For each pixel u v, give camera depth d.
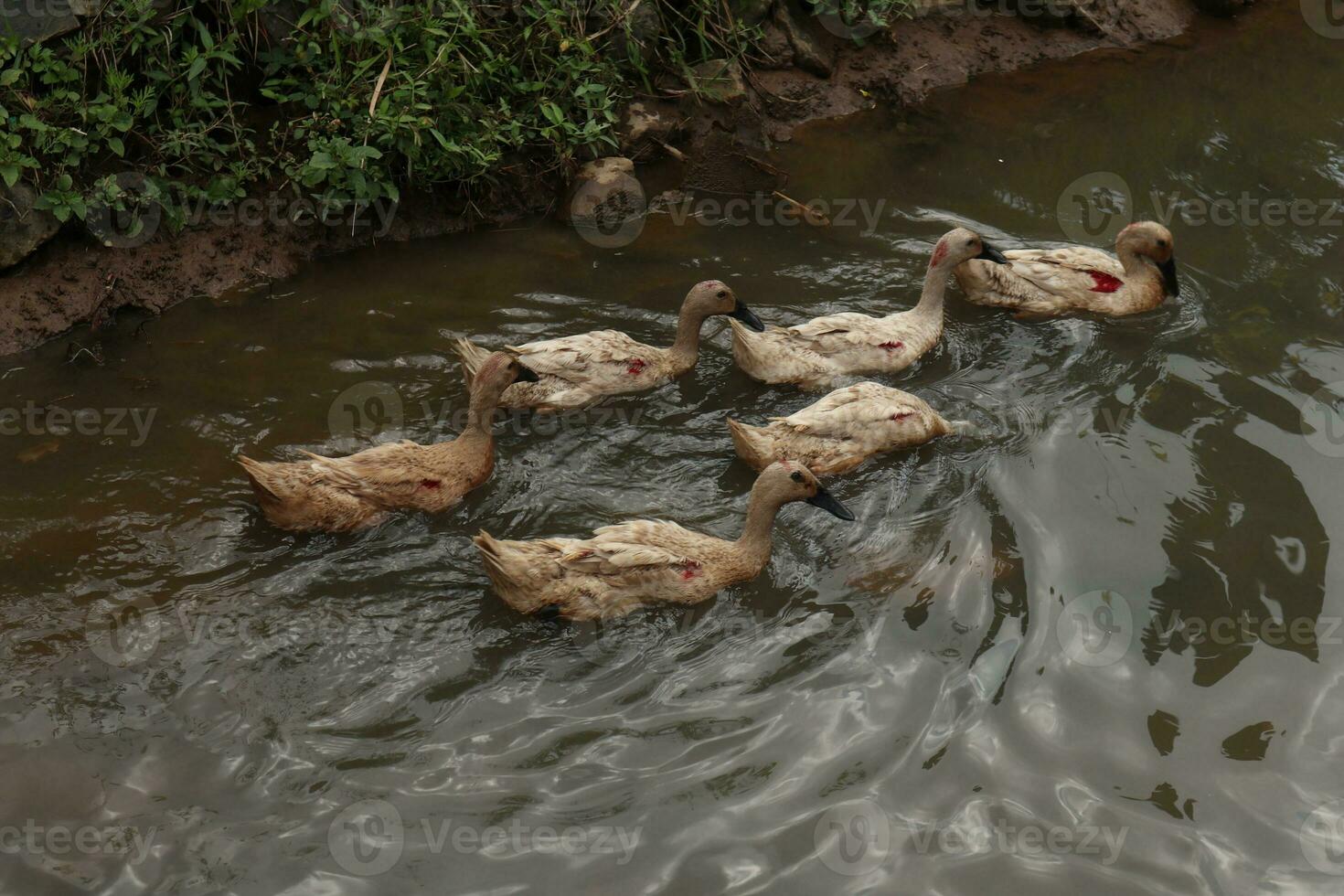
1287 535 7.57
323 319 9.65
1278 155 12.21
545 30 11.43
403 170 10.78
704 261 10.52
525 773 6.09
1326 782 6.11
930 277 9.59
